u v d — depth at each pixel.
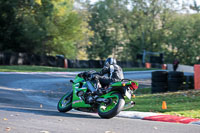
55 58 105.19
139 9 181.50
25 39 112.12
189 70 137.62
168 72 43.78
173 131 15.21
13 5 110.25
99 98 20.20
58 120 17.45
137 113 21.66
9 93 37.38
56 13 128.12
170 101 30.61
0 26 111.12
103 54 186.25
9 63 91.69
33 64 98.69
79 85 21.88
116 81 20.00
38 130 14.30
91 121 17.77
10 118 17.56
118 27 185.50
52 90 44.34
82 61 113.50
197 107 25.55
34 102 31.30
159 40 180.00
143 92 47.25
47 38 124.56
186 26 175.50
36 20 120.62
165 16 181.25
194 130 15.65
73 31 130.12
